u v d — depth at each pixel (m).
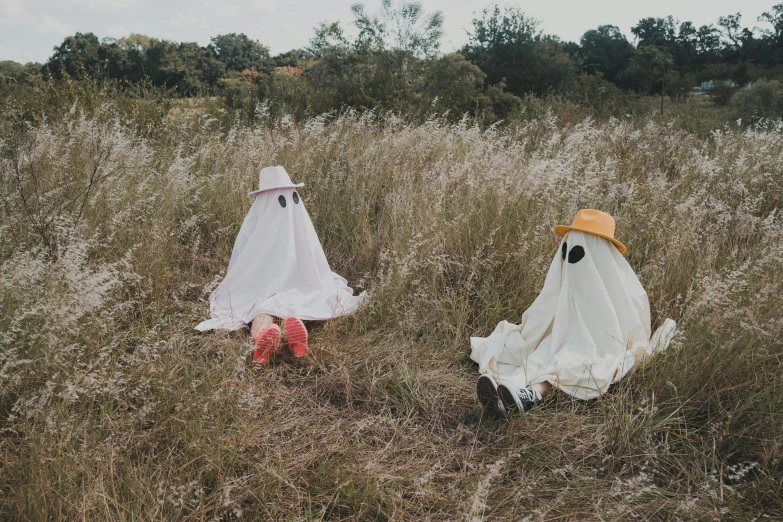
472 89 13.13
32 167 5.58
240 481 2.70
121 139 6.75
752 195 5.88
